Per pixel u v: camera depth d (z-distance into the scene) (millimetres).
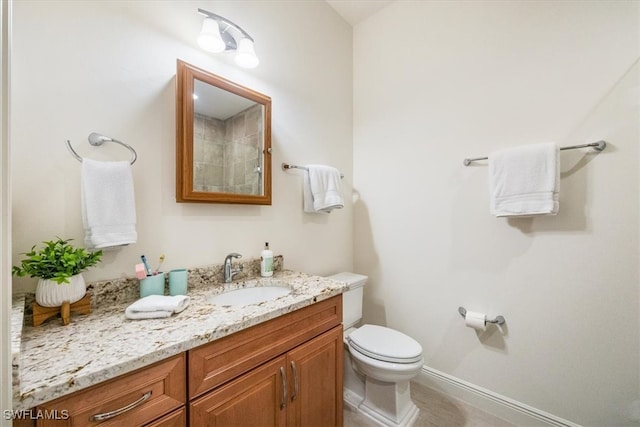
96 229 909
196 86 1223
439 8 1749
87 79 959
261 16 1541
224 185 1322
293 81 1722
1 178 430
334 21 2043
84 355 625
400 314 1927
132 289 1026
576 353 1296
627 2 1182
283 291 1318
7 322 436
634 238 1169
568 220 1312
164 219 1146
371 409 1478
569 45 1315
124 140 1039
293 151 1715
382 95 2041
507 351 1480
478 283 1583
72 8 932
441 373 1722
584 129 1276
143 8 1101
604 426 1232
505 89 1497
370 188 2107
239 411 850
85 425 569
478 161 1583
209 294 1146
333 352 1219
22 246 834
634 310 1169
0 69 429
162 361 684
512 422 1445
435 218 1760
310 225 1828
